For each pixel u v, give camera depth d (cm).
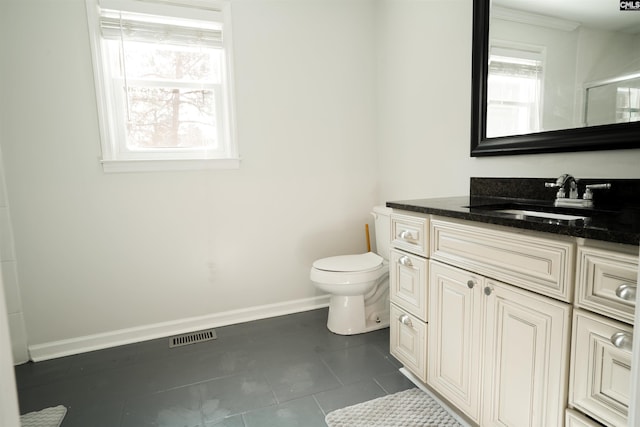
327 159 259
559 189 141
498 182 172
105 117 203
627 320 80
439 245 140
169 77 220
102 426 145
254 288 247
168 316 227
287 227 252
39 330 201
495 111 171
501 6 164
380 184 273
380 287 232
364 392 163
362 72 263
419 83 223
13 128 188
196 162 223
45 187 196
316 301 266
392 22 245
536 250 101
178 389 169
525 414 107
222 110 232
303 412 150
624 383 82
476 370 124
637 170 123
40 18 187
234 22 224
